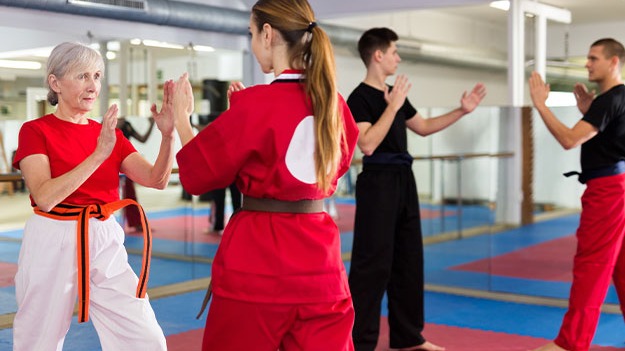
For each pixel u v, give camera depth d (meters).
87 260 2.58
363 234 3.91
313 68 2.10
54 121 2.67
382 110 3.84
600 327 4.86
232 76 6.73
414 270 4.08
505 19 8.64
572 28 6.36
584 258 3.85
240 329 2.12
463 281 6.12
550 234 7.41
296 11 2.13
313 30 2.12
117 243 2.69
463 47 8.52
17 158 2.62
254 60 6.82
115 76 6.02
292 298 2.09
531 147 7.78
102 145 2.48
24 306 2.62
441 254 6.82
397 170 3.94
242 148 2.07
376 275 3.90
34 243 2.59
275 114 2.07
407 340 4.14
